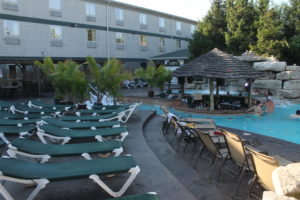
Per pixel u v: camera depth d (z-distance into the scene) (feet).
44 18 68.59
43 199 11.94
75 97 43.39
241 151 14.52
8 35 62.39
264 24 71.05
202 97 52.11
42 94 67.36
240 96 49.11
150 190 12.85
